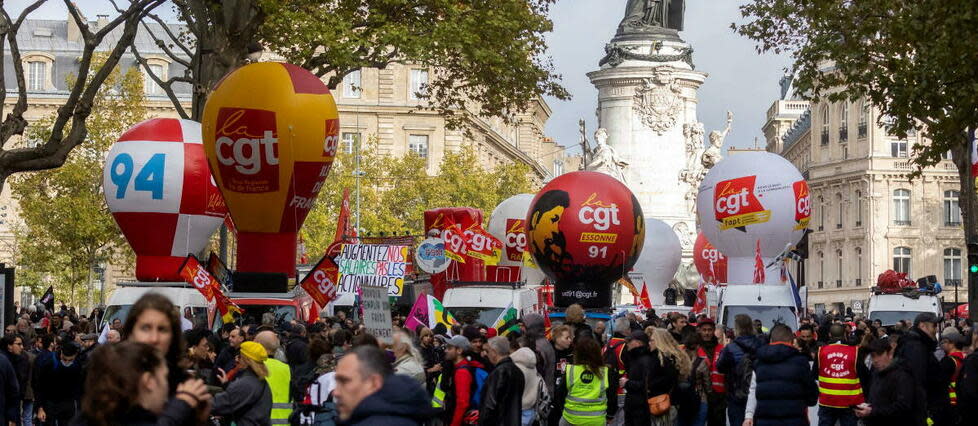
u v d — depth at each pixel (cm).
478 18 4516
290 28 4178
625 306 5084
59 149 3195
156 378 849
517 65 4641
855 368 2011
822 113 12388
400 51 4566
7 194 10038
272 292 3384
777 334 1817
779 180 4325
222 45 4034
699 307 5106
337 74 4497
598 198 4041
